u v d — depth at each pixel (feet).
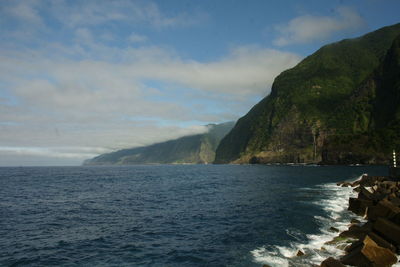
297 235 67.26
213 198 139.85
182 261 55.52
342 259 48.21
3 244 68.80
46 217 100.94
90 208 118.93
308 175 284.00
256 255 55.52
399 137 464.24
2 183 264.72
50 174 453.58
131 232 77.97
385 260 45.85
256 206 111.45
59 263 56.49
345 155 496.23
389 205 69.87
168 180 283.79
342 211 94.84
